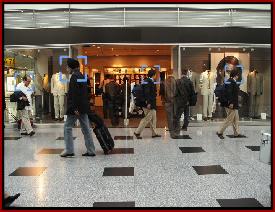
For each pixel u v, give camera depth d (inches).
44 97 500.1
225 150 319.9
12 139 393.4
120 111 544.4
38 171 250.8
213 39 486.3
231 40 487.8
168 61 748.0
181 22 485.4
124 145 350.0
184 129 450.6
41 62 496.1
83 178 231.8
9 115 481.1
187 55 493.7
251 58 504.7
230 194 196.5
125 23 482.9
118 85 509.4
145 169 253.9
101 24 482.9
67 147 297.4
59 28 483.8
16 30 487.2
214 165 263.9
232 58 500.1
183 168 255.8
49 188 210.7
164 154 305.3
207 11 486.9
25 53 494.3
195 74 495.2
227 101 379.6
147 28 480.7
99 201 187.0
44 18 486.9
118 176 235.6
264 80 508.4
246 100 507.8
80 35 481.7
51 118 502.3
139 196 194.5
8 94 482.3
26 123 416.8
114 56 775.7
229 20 488.4
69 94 288.8
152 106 390.6
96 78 778.2
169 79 407.5
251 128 473.7
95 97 812.0
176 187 210.2
